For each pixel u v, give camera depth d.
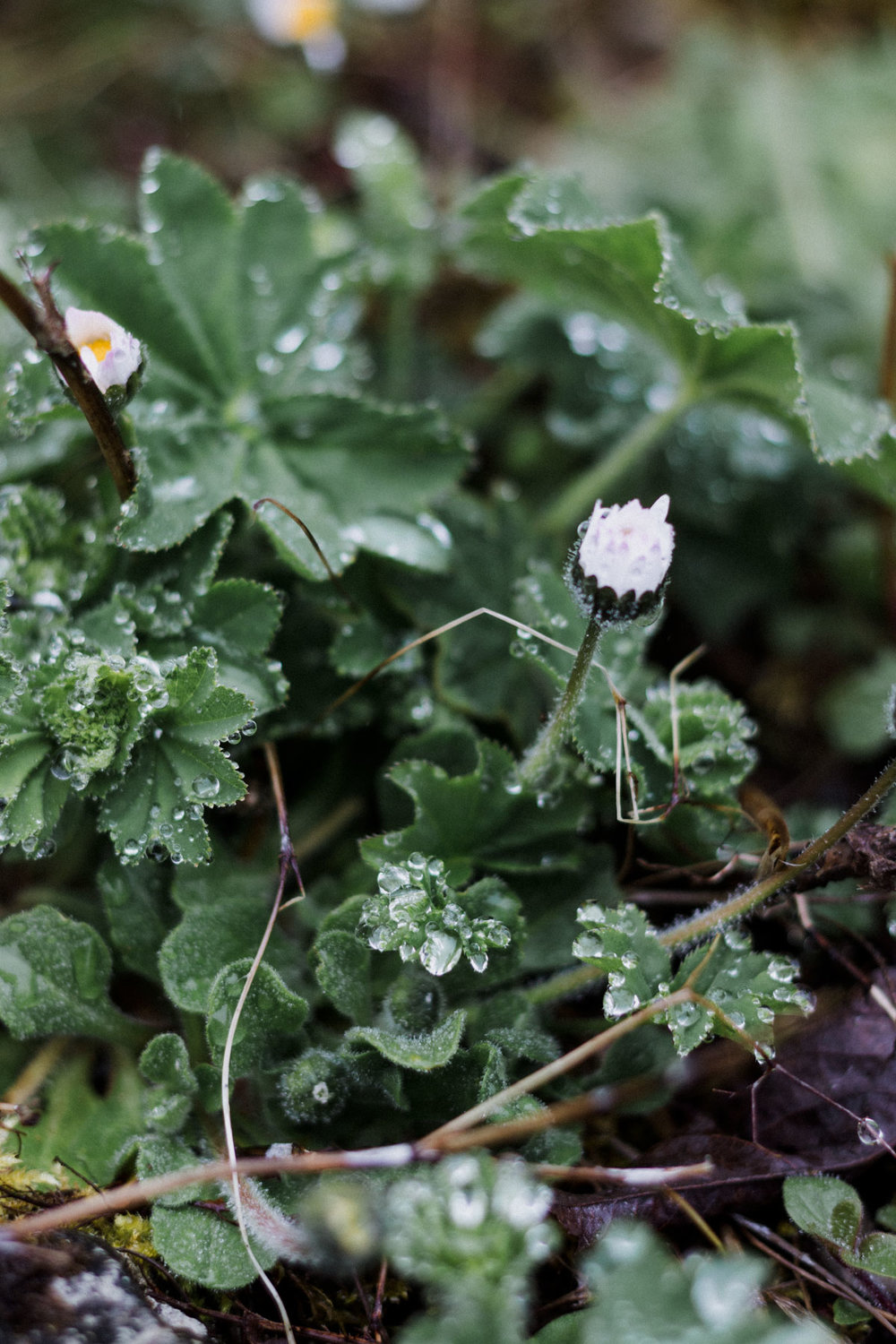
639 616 0.37
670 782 0.40
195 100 0.61
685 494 0.47
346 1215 0.35
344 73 0.64
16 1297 0.35
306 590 0.41
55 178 0.55
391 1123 0.38
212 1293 0.37
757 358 0.42
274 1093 0.38
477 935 0.38
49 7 0.61
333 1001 0.38
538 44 0.69
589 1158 0.39
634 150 0.63
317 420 0.42
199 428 0.42
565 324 0.47
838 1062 0.39
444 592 0.42
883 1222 0.38
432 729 0.41
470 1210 0.35
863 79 0.66
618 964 0.38
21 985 0.39
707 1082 0.40
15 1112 0.39
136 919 0.39
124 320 0.42
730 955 0.38
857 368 0.49
